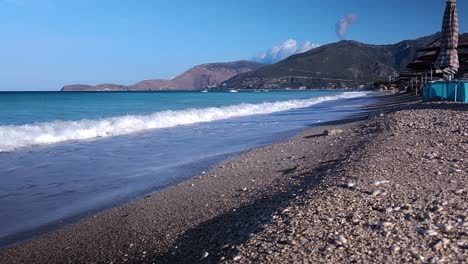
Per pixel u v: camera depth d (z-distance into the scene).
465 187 6.10
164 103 50.94
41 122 22.42
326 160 10.17
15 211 8.00
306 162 10.40
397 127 13.82
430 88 30.41
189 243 5.72
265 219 5.65
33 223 7.36
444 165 7.64
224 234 5.70
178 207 7.67
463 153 8.66
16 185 9.88
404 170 7.36
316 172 8.85
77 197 8.90
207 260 4.86
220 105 45.59
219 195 8.17
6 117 28.00
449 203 5.32
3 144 15.71
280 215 5.54
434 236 4.32
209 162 12.11
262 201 7.14
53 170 11.48
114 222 7.16
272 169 10.13
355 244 4.31
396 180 6.66
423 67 36.06
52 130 18.73
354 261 3.96
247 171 10.20
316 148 12.55
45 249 6.22
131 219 7.24
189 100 61.91
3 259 5.92
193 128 22.39
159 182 9.95
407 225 4.67
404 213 5.05
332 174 7.71
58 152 14.45
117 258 5.68
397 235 4.42
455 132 11.72
